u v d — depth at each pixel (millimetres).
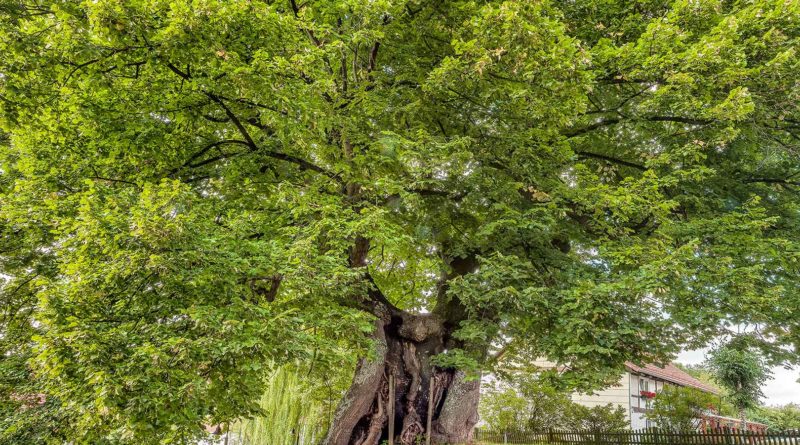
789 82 8273
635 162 11078
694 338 10125
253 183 8773
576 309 7801
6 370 7078
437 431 10820
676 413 16406
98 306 5305
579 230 10297
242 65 6344
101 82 6574
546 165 9203
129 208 5395
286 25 6891
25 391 6828
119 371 4496
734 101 7496
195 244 5328
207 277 5375
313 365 6871
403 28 9156
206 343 4867
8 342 7555
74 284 5023
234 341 4945
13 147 8453
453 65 7562
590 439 14906
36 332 7098
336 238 7289
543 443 15859
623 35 9742
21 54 5891
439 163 8008
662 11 9742
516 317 8508
